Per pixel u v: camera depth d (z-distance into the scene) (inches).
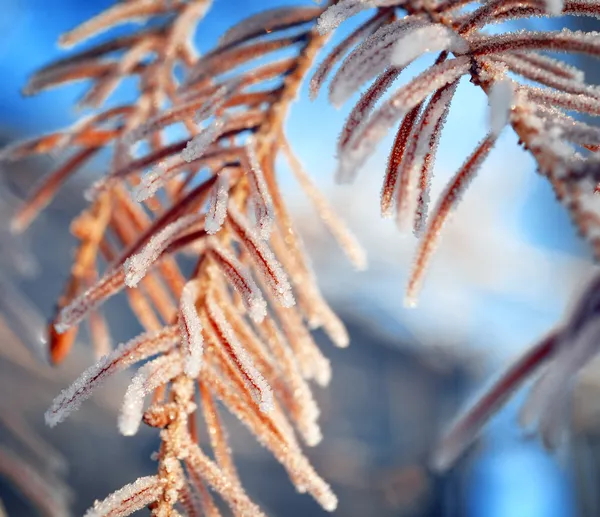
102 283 7.1
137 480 6.8
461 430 6.6
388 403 31.3
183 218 7.2
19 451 14.7
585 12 6.9
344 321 32.5
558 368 6.0
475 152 7.0
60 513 13.4
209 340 7.0
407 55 6.5
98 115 9.0
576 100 6.8
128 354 6.9
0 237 15.5
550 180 6.4
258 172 7.1
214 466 6.8
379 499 27.0
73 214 22.2
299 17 8.0
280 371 7.2
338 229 8.1
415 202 7.0
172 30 9.1
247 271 6.9
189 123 8.5
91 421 22.1
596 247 6.1
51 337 8.9
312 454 27.3
